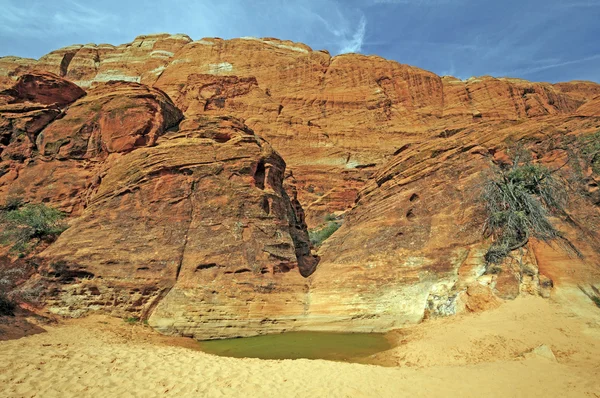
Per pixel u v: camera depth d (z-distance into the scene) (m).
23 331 11.59
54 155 20.58
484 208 16.23
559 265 13.70
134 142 19.83
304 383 9.09
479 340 11.39
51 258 14.93
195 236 16.42
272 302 15.77
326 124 69.06
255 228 17.34
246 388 8.66
